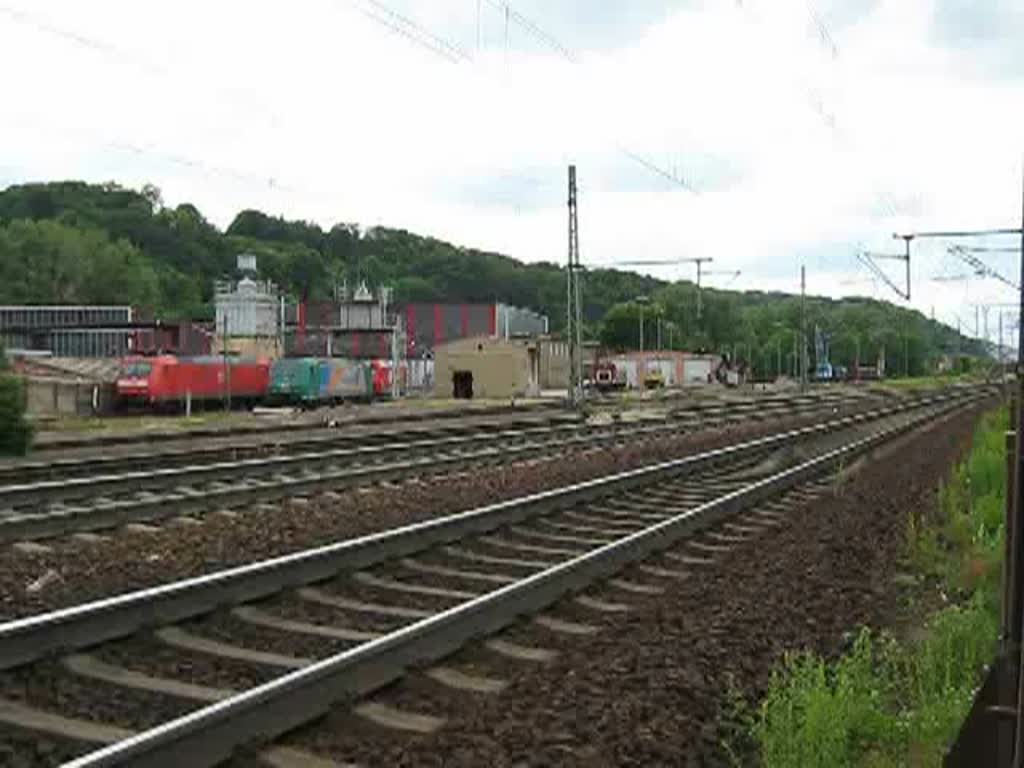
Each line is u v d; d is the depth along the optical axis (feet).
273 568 32.37
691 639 30.27
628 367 415.64
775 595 37.42
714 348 512.63
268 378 220.02
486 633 29.32
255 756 20.29
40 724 21.27
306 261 541.34
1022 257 15.61
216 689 24.08
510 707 23.63
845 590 39.09
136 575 35.76
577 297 179.73
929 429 142.00
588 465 79.36
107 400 190.19
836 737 21.31
